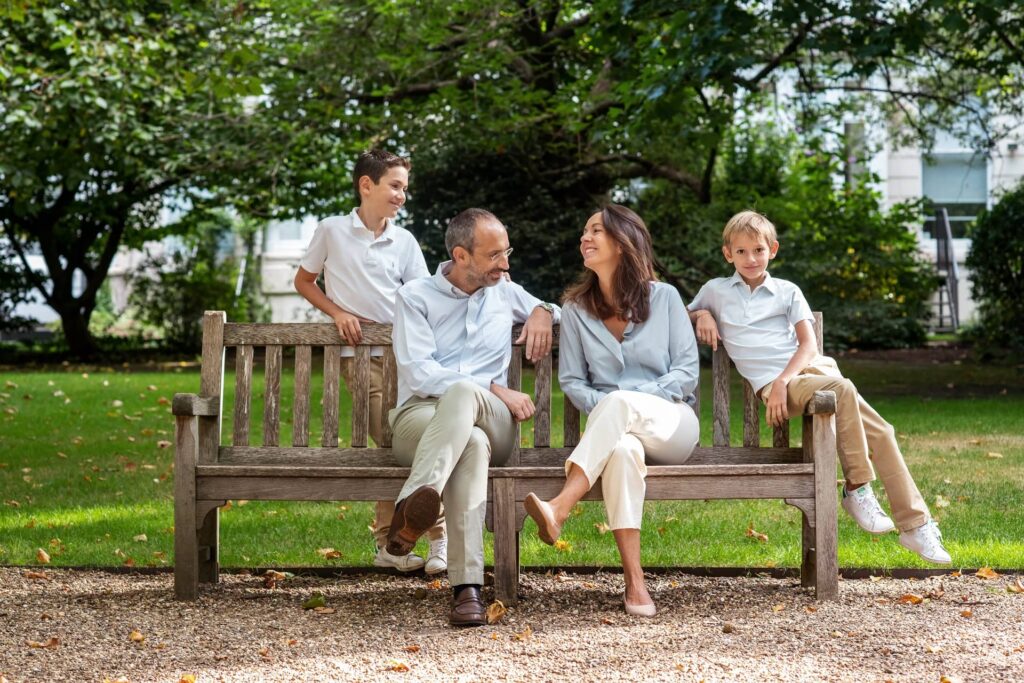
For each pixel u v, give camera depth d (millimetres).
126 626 3588
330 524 5379
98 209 17109
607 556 4648
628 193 16266
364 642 3391
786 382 3980
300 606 3855
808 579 4059
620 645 3309
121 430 8648
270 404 4238
